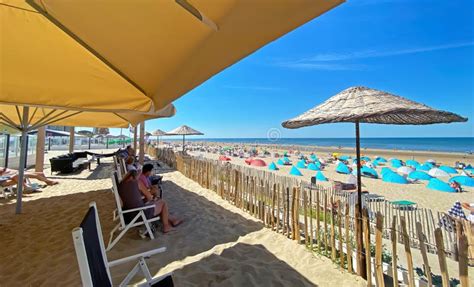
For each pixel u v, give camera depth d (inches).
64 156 414.9
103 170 418.9
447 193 360.2
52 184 291.1
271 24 36.5
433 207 285.3
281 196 161.6
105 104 97.1
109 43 64.1
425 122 103.3
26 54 76.1
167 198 236.7
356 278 107.0
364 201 196.4
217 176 257.4
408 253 91.7
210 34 46.8
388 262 126.4
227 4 37.0
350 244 115.3
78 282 97.0
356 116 84.7
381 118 107.3
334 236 120.8
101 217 177.2
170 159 490.0
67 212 187.6
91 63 81.4
